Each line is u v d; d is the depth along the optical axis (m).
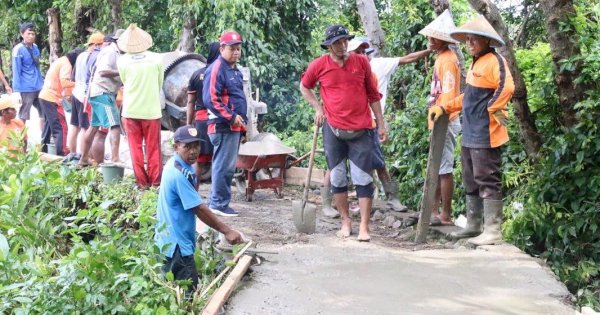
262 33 15.52
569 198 10.02
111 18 17.84
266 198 11.44
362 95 9.15
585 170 9.91
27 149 12.93
